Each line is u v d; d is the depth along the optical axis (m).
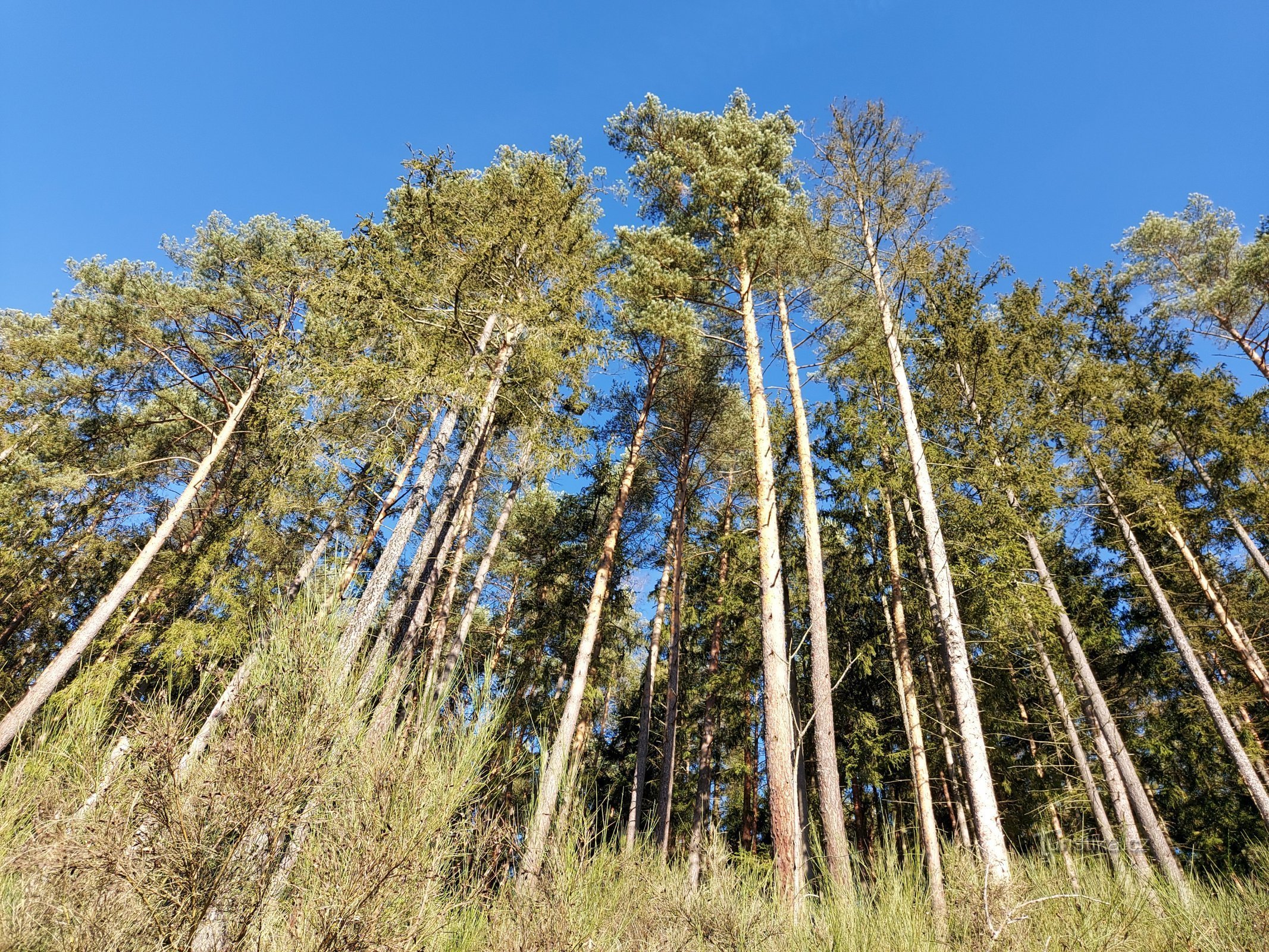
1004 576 10.33
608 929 3.38
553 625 14.75
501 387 10.33
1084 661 11.52
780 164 11.69
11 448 13.18
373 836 2.73
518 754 3.98
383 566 8.14
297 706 3.10
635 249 10.89
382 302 8.78
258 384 14.60
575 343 9.80
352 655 3.54
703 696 16.06
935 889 4.47
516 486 14.98
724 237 12.01
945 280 12.77
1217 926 3.95
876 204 10.91
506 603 17.77
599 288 10.71
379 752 3.05
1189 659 11.52
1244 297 13.76
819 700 9.05
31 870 2.42
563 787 3.94
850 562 14.25
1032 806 11.90
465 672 4.02
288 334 14.17
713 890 3.96
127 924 2.33
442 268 9.45
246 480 13.70
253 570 11.78
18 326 14.27
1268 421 12.55
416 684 3.76
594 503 15.44
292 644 3.35
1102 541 13.94
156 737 2.72
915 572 13.09
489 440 13.92
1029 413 12.16
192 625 10.07
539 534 16.33
